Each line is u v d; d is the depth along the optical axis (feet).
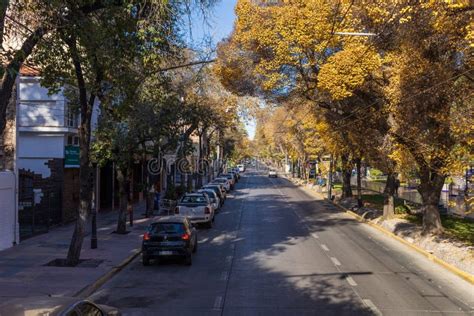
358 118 81.35
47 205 81.82
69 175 91.91
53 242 68.18
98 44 40.86
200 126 179.83
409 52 57.88
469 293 43.47
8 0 28.40
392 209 93.86
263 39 77.97
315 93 87.35
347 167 133.69
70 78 53.93
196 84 100.27
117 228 80.28
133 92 51.42
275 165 563.07
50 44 40.16
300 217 108.68
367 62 65.51
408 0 46.68
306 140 175.73
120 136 75.72
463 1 41.29
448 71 55.21
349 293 42.39
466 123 52.60
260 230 86.43
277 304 38.63
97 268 51.67
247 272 51.52
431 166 64.34
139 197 147.13
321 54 76.33
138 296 41.68
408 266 55.77
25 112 88.02
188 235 55.98
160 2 36.94
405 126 63.87
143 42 41.45
